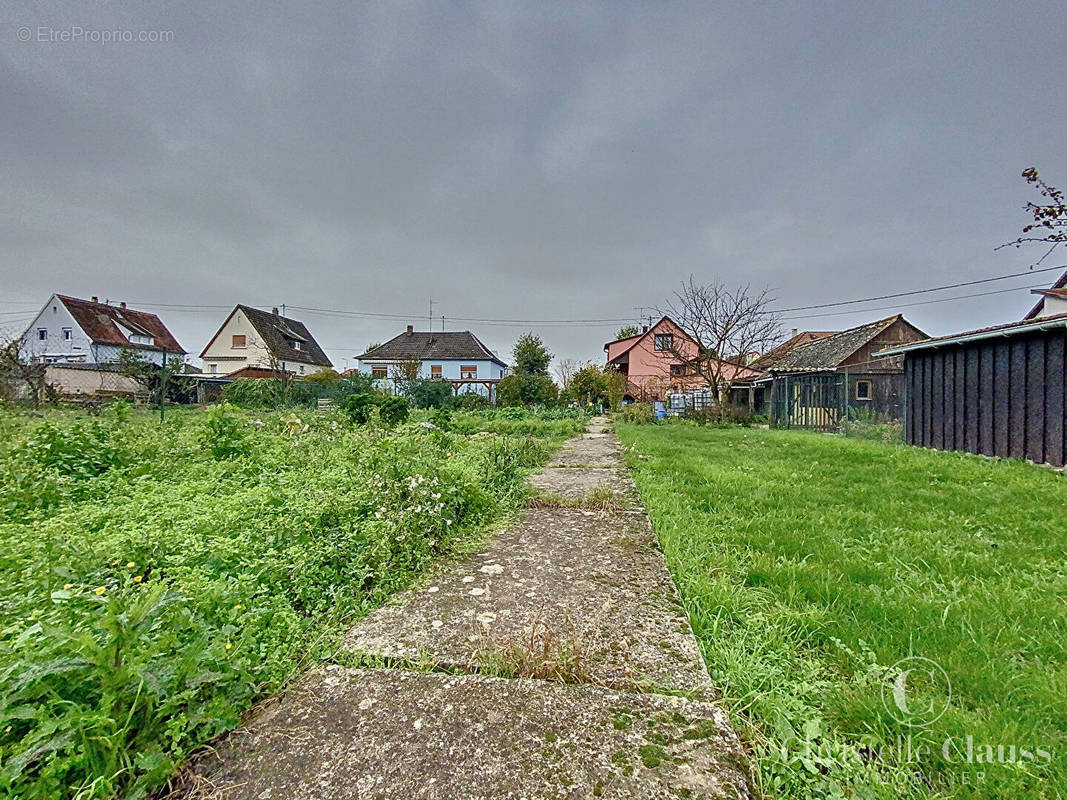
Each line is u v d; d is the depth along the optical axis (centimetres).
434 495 311
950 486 443
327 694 140
